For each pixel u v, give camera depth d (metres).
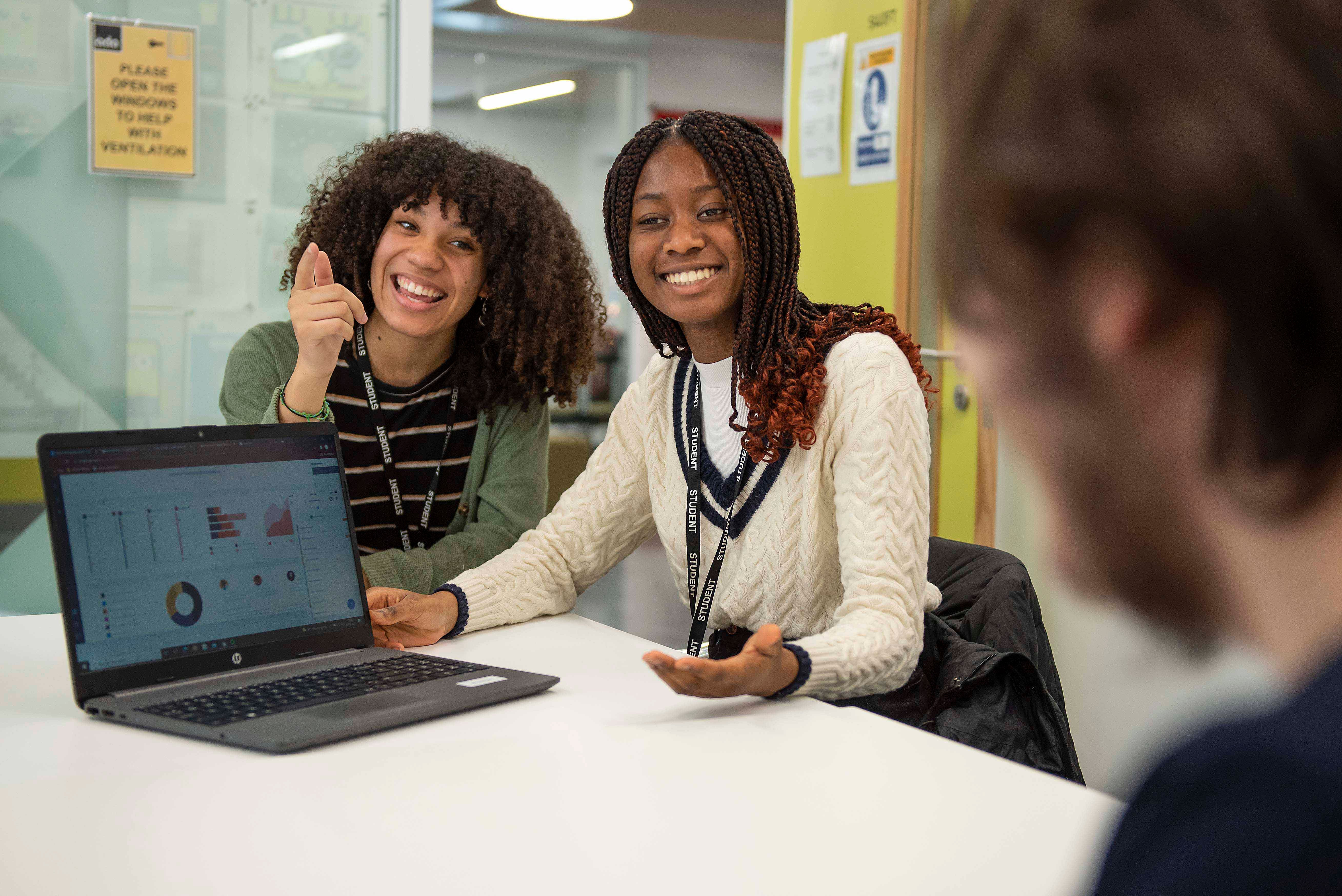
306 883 0.69
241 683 1.10
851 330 1.41
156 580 1.10
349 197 1.80
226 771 0.88
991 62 0.22
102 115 2.75
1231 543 0.21
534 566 1.52
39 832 0.76
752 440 1.36
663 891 0.67
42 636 1.36
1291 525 0.20
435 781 0.86
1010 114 0.21
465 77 9.38
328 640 1.23
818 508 1.36
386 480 1.79
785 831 0.76
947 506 2.89
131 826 0.77
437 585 1.62
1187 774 0.21
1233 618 0.22
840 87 3.18
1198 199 0.19
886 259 3.04
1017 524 2.71
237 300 2.95
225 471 1.19
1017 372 0.22
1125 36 0.20
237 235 2.93
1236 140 0.19
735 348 1.41
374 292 1.76
